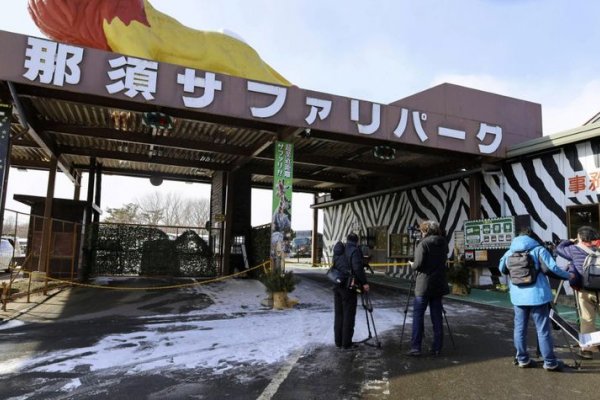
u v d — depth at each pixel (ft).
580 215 31.78
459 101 41.68
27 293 30.99
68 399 12.59
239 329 22.03
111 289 35.60
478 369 15.56
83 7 29.48
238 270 47.98
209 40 33.14
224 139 37.73
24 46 22.66
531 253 15.62
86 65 23.49
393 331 21.90
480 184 40.65
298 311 27.37
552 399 12.71
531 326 22.74
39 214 40.96
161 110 27.55
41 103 29.35
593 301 16.79
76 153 42.01
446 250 17.81
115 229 46.47
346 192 64.69
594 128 29.84
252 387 13.71
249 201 49.73
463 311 28.14
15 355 16.99
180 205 154.20
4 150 24.48
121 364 16.01
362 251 19.40
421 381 14.28
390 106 31.27
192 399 12.69
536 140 33.86
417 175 49.44
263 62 35.53
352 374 15.01
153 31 31.04
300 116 28.27
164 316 25.35
